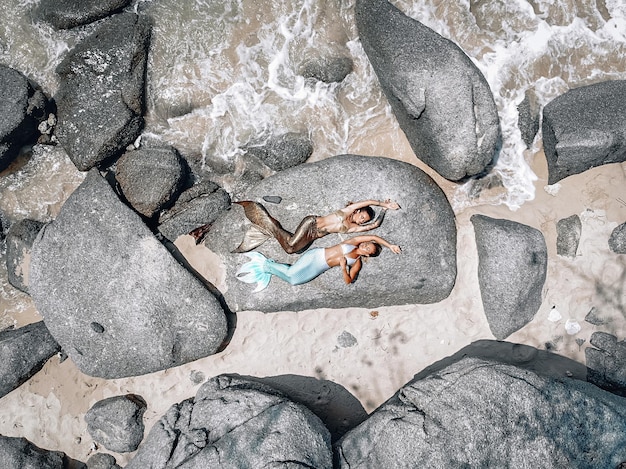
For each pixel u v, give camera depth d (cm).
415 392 697
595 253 771
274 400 705
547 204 781
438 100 709
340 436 751
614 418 686
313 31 794
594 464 673
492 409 662
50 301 744
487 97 714
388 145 798
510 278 738
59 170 801
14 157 800
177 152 784
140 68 775
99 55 767
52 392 784
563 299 773
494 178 790
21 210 806
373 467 672
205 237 779
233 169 798
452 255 762
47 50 791
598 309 768
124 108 761
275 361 776
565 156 742
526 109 786
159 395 774
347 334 777
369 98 800
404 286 748
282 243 731
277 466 652
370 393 772
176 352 749
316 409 766
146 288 735
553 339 771
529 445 657
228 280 763
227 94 796
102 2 770
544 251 759
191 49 794
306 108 796
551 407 671
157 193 753
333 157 775
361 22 771
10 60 794
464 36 794
